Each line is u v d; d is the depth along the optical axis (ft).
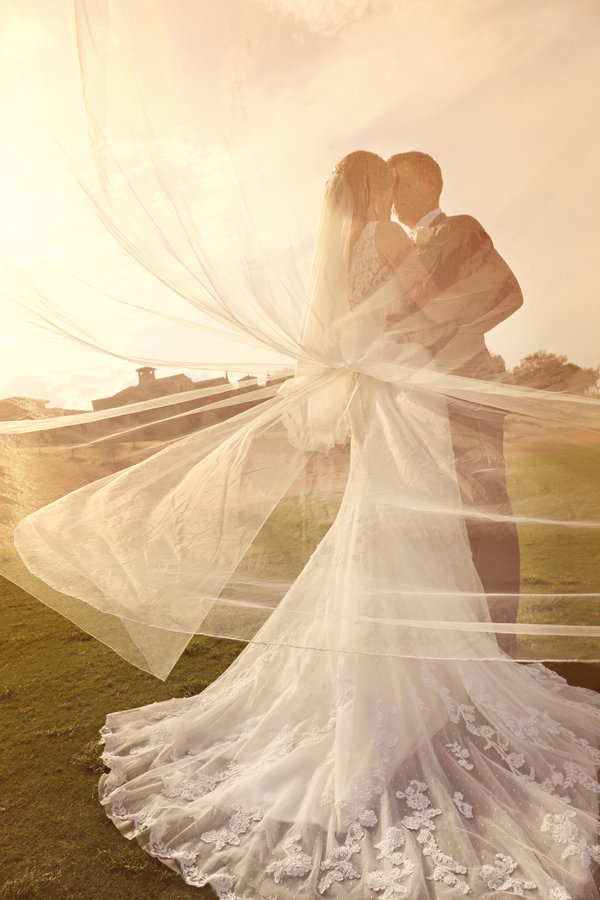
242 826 6.12
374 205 5.95
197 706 8.07
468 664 7.01
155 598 6.86
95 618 7.00
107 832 6.30
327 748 6.76
